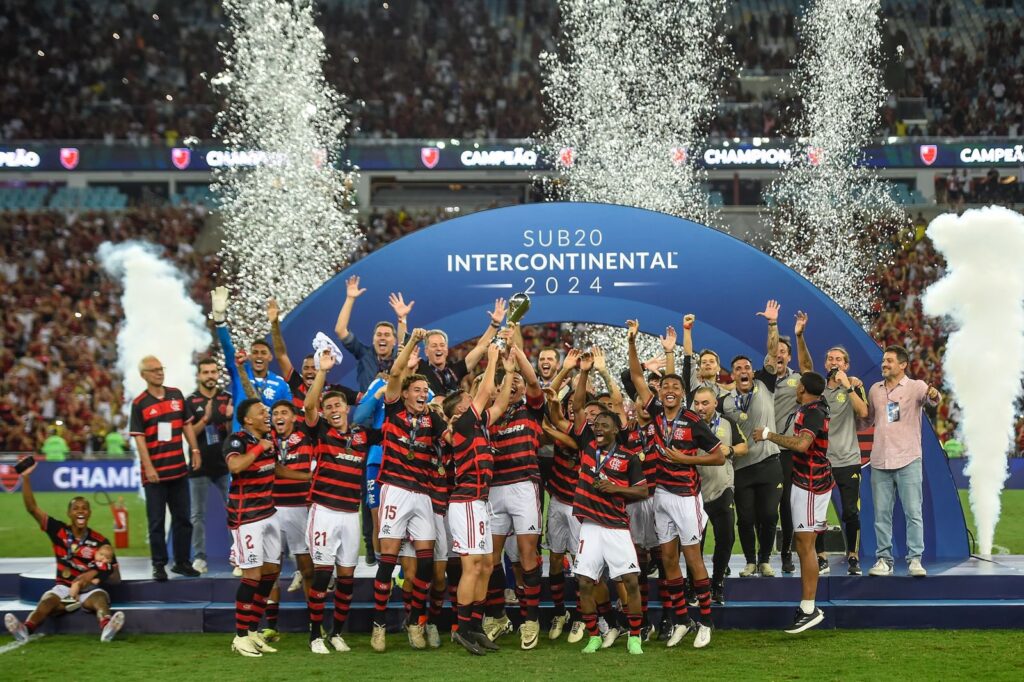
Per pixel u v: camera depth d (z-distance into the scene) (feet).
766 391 29.89
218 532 33.06
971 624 28.25
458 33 119.03
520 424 27.45
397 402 26.76
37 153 98.53
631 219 34.04
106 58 113.60
